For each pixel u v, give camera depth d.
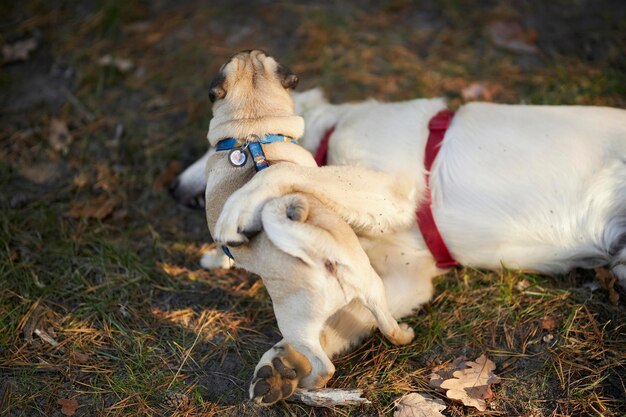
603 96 1.75
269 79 1.37
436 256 1.41
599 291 1.39
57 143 1.75
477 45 1.94
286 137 1.33
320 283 1.17
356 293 1.19
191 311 1.43
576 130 1.38
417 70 1.88
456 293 1.42
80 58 1.96
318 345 1.19
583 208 1.35
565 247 1.37
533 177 1.36
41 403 1.30
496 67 1.87
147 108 1.85
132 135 1.78
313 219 1.19
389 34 1.99
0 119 1.82
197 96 1.87
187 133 1.79
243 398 1.29
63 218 1.61
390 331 1.23
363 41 1.97
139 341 1.37
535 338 1.34
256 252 1.21
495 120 1.41
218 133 1.33
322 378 1.21
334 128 1.49
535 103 1.75
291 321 1.19
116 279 1.49
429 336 1.35
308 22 2.03
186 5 2.11
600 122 1.38
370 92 1.84
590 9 2.00
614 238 1.34
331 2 2.10
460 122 1.42
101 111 1.84
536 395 1.27
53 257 1.53
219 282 1.49
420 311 1.41
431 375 1.30
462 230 1.39
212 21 2.06
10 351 1.36
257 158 1.29
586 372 1.29
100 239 1.56
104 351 1.37
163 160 1.73
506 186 1.37
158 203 1.65
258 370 1.21
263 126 1.31
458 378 1.28
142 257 1.54
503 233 1.38
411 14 2.04
